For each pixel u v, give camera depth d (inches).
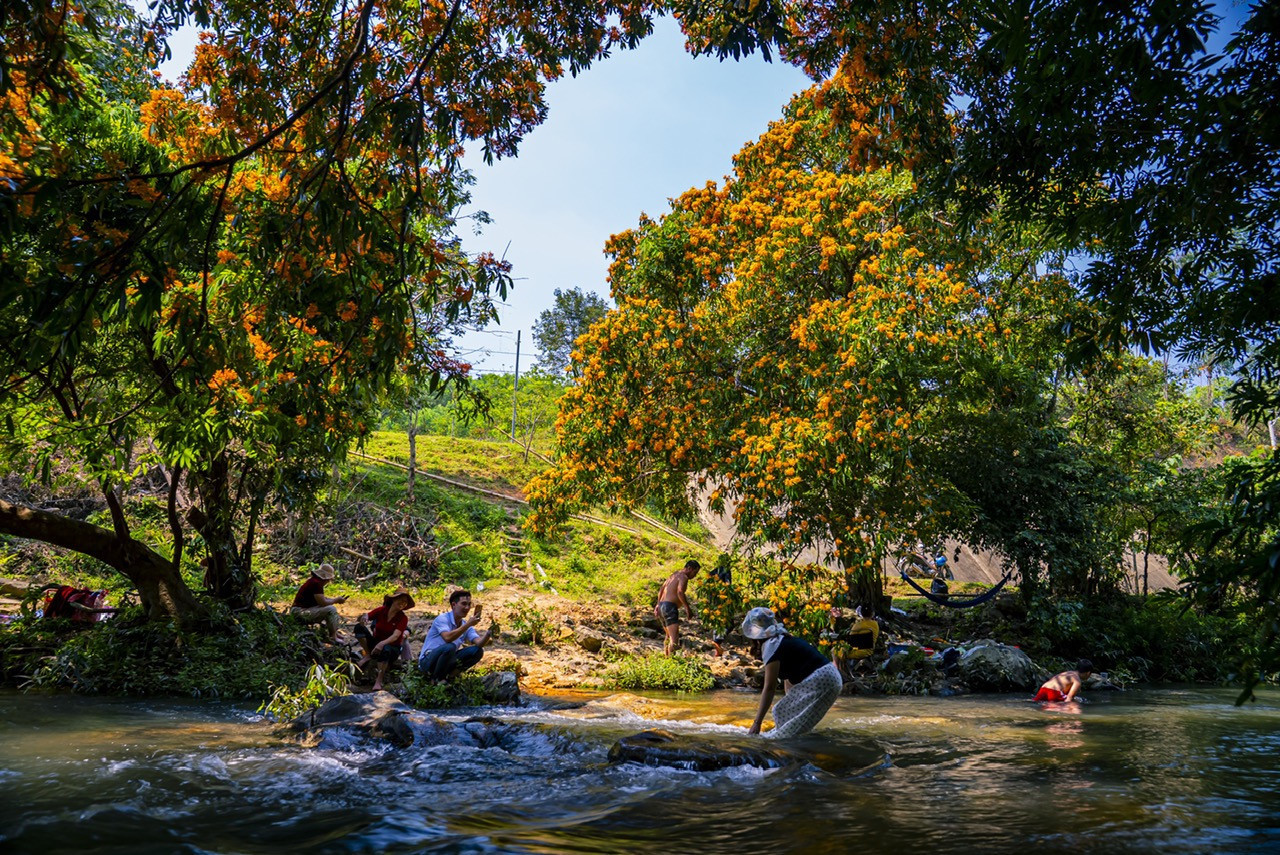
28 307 140.6
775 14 253.0
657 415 563.5
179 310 190.7
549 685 452.8
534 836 159.5
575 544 887.7
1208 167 155.8
